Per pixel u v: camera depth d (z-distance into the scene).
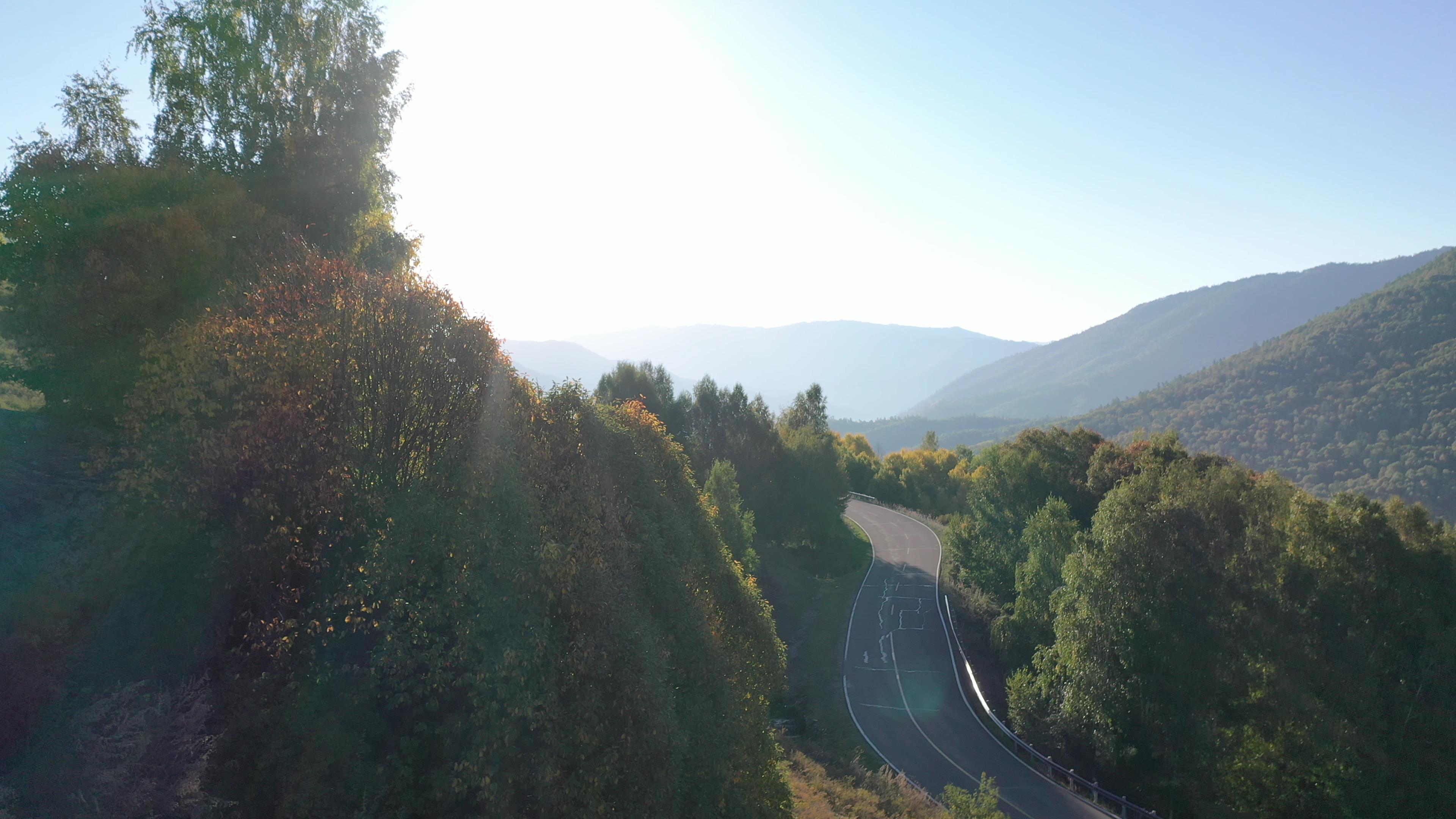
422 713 11.64
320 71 22.62
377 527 11.87
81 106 17.70
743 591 18.06
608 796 12.30
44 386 13.84
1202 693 31.88
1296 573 32.16
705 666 14.84
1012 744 33.78
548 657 11.80
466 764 10.79
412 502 11.83
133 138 18.77
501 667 11.10
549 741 11.52
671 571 15.09
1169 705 32.38
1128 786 31.59
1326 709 29.41
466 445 12.76
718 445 61.72
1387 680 29.70
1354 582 31.09
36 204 14.49
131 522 11.45
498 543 11.95
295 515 11.74
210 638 11.19
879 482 108.94
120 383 13.12
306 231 20.83
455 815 11.06
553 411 14.97
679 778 13.34
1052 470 60.00
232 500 11.76
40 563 10.55
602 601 12.77
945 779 29.98
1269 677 30.78
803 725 33.25
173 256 14.46
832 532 65.50
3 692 9.01
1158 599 33.50
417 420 12.87
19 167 15.36
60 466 12.52
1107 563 35.28
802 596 53.03
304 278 13.88
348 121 22.83
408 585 11.38
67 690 9.54
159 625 10.92
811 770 25.42
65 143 17.02
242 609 11.46
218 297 14.70
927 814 24.95
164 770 9.62
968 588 55.78
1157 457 56.53
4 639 9.52
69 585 10.48
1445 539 32.06
